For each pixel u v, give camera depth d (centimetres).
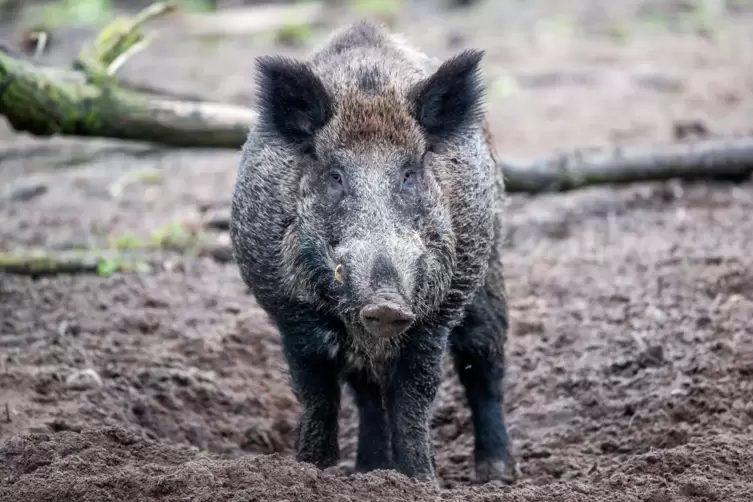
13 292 2178
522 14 5728
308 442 1590
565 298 2250
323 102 1480
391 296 1324
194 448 1617
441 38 5125
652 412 1734
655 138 3484
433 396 1551
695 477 1370
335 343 1541
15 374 1752
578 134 3606
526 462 1759
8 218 2834
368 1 5853
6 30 5362
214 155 3553
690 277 2219
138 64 4722
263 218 1501
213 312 2209
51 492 1323
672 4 5884
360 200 1427
